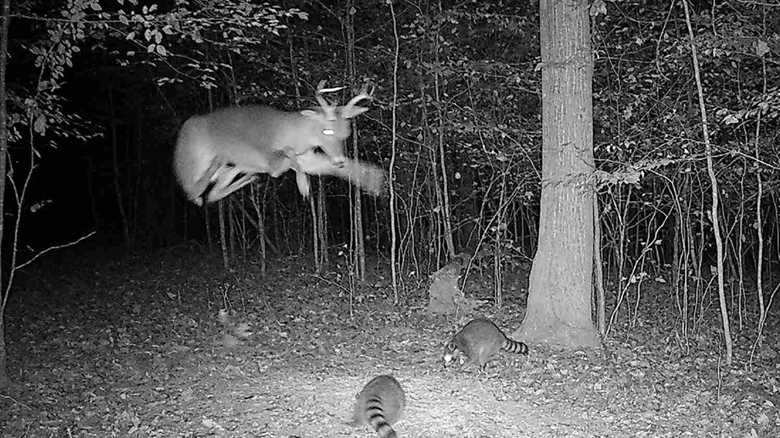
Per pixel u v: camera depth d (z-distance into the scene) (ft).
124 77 62.90
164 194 82.53
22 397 27.25
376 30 49.73
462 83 49.16
